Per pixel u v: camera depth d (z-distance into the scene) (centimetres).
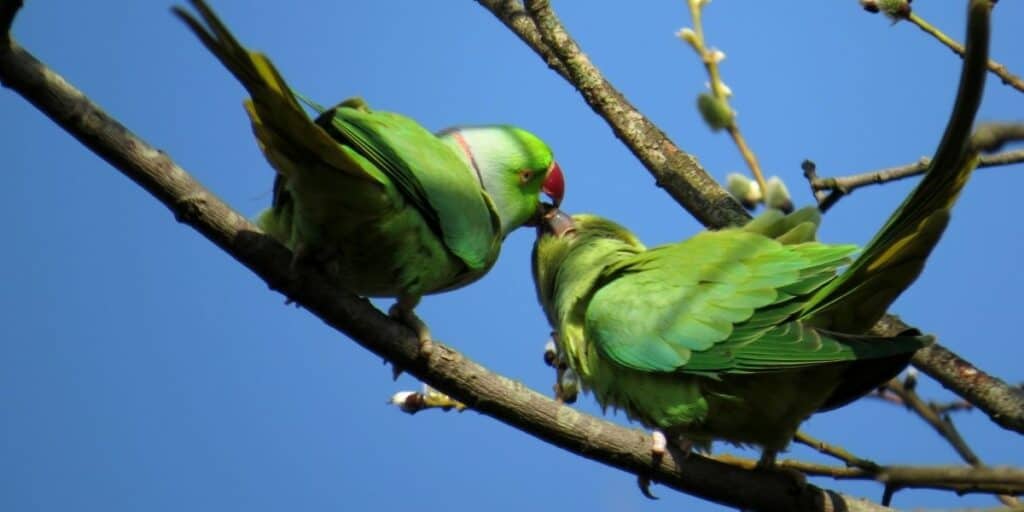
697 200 1198
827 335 984
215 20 780
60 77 841
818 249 1053
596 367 1108
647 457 987
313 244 973
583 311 1140
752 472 1005
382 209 962
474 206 1060
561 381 1140
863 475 970
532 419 966
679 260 1096
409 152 1011
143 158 874
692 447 1077
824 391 1018
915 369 1086
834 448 995
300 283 934
